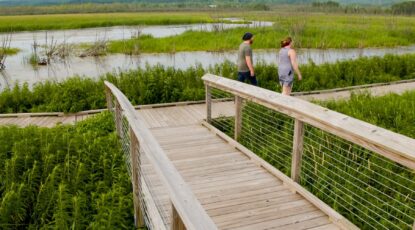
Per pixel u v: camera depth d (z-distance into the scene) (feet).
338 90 35.99
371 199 15.34
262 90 17.75
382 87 37.88
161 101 32.22
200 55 77.92
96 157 20.01
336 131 12.12
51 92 33.27
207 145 20.38
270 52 80.74
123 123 20.99
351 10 148.05
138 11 385.50
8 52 83.05
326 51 80.84
